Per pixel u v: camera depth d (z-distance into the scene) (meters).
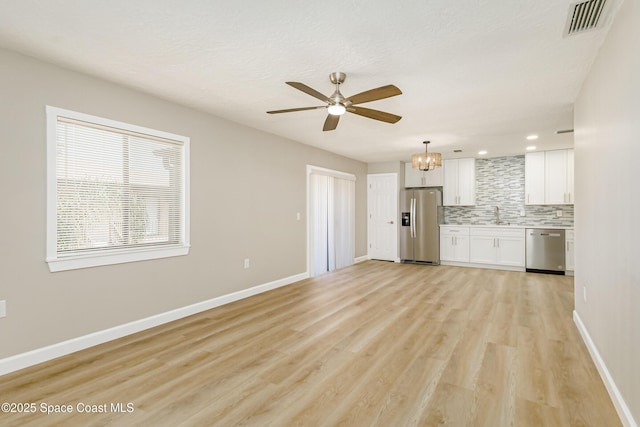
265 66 2.56
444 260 6.77
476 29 2.03
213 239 3.84
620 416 1.77
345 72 2.66
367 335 2.99
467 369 2.34
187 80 2.84
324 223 5.97
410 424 1.75
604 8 1.82
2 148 2.27
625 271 1.75
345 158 6.68
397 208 7.21
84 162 2.73
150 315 3.19
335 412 1.86
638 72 1.54
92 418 1.81
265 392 2.07
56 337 2.55
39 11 1.85
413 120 3.99
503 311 3.66
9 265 2.31
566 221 6.07
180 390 2.09
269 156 4.70
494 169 6.73
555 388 2.08
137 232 3.11
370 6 1.80
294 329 3.14
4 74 2.28
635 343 1.60
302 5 1.79
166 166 3.36
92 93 2.75
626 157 1.73
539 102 3.35
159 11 1.85
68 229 2.64
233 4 1.78
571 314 3.54
